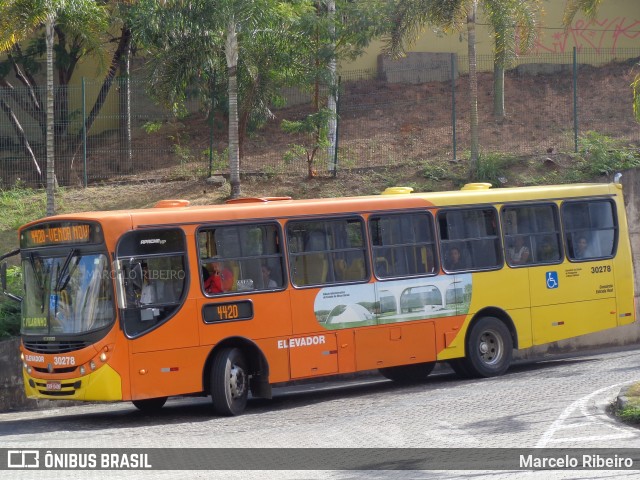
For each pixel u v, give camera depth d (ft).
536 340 57.52
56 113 90.63
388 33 89.04
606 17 116.47
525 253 57.77
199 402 55.77
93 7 75.97
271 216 49.03
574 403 42.45
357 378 64.18
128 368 43.91
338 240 51.08
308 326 49.29
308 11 90.02
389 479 28.81
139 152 93.76
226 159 92.17
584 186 61.05
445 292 54.29
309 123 85.51
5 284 48.06
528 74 113.50
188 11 77.51
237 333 46.98
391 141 96.17
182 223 46.29
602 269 60.49
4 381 53.88
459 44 114.11
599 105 106.22
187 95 90.48
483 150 93.30
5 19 71.00
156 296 45.11
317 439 36.88
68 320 44.47
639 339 77.82
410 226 53.83
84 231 44.86
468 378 56.18
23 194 86.43
